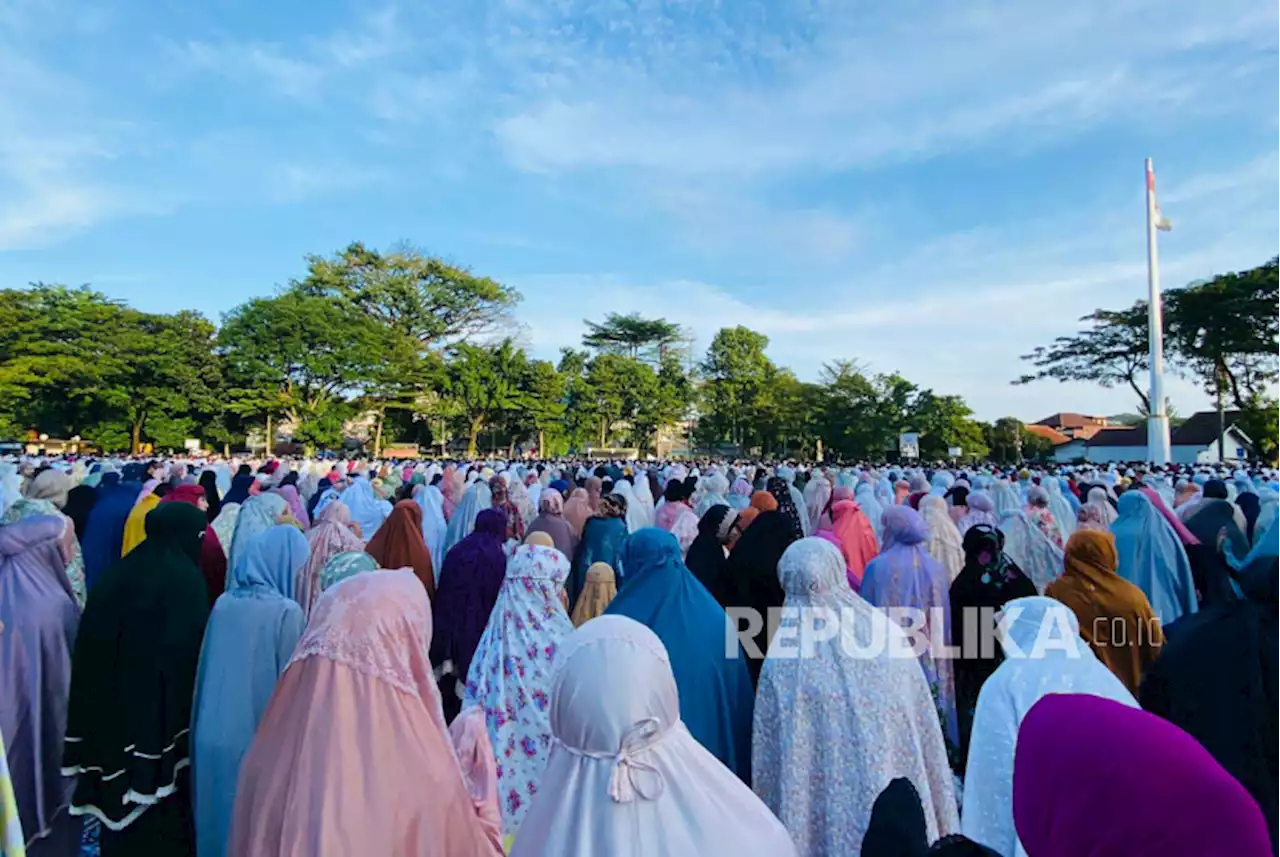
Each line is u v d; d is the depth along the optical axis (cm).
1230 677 265
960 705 450
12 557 390
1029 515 716
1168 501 1093
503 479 884
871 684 276
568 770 197
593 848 185
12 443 3419
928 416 4628
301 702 203
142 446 3847
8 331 3447
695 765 200
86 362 3497
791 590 298
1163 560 563
